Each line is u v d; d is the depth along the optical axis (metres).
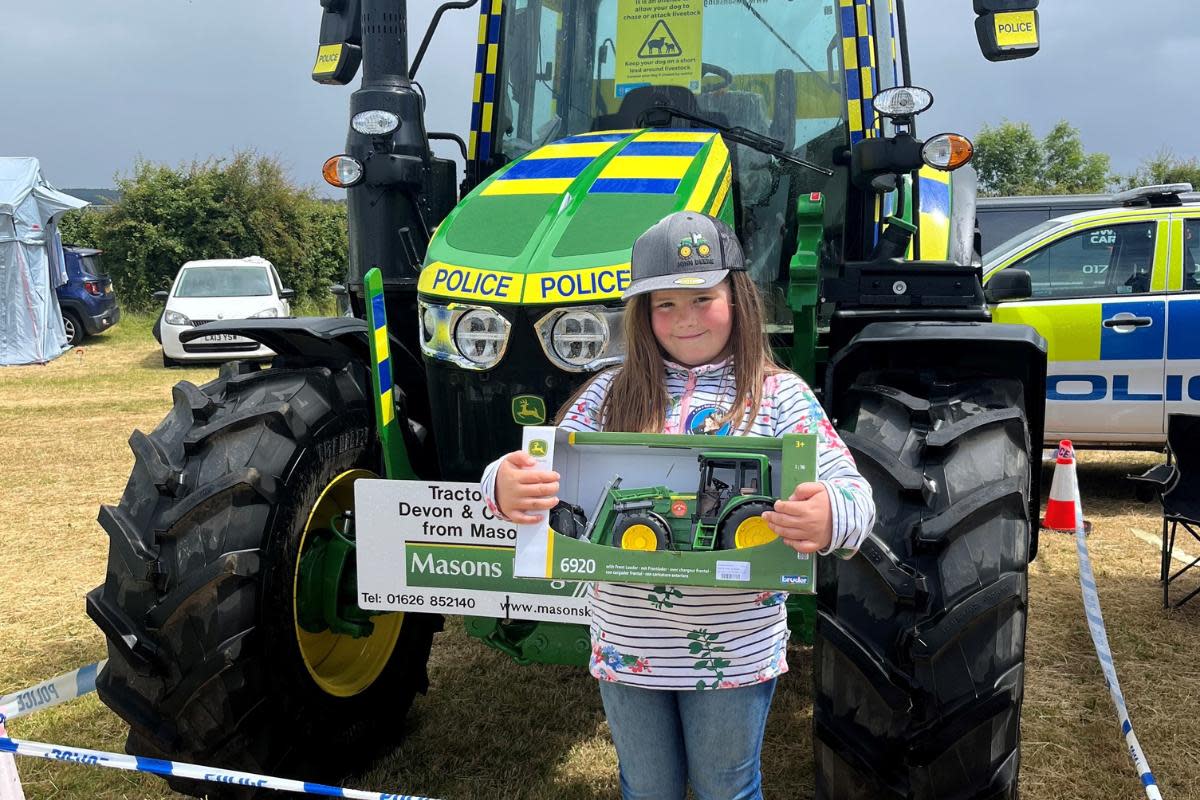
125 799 2.98
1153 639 4.07
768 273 3.45
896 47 3.81
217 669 2.45
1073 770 3.07
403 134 3.26
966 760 2.10
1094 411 6.09
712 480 1.71
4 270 15.70
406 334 3.28
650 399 1.84
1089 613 2.29
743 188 3.46
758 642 1.78
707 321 1.80
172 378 13.79
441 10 3.44
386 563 2.40
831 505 1.56
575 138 3.19
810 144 3.45
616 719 1.85
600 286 2.45
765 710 1.84
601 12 3.58
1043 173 41.66
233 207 25.09
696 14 3.50
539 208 2.71
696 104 3.49
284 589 2.62
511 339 2.51
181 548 2.48
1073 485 2.50
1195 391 5.91
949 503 2.17
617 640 1.78
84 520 6.28
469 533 2.34
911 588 2.09
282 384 2.83
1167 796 2.93
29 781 3.09
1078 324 6.05
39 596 4.86
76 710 3.60
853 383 2.59
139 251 24.25
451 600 2.38
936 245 4.12
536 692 3.68
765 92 3.46
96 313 18.69
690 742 1.84
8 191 15.82
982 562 2.13
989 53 2.95
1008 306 6.20
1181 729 3.31
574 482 1.78
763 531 1.62
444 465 2.73
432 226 3.52
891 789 2.13
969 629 2.11
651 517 1.67
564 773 3.08
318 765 2.84
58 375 14.31
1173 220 6.13
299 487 2.66
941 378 2.50
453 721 3.44
